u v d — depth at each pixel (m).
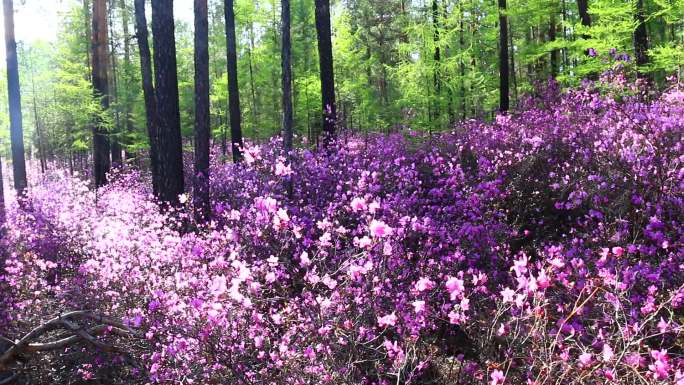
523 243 6.21
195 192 8.88
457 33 18.28
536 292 2.96
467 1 17.62
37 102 36.66
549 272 3.20
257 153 4.71
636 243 4.89
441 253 5.27
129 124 28.48
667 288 3.91
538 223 6.39
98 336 5.15
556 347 3.29
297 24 23.31
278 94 24.78
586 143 7.37
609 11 12.69
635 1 12.69
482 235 5.44
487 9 17.30
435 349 4.15
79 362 5.34
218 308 3.17
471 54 18.55
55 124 33.84
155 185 13.83
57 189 13.32
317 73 23.28
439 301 4.40
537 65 20.81
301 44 23.12
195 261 4.82
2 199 10.66
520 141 8.59
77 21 26.75
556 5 17.95
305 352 3.29
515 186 6.89
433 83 17.52
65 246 7.65
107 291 5.22
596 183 5.97
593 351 3.16
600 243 4.94
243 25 24.36
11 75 12.92
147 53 14.33
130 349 4.91
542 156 7.44
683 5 12.20
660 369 2.41
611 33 13.01
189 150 26.06
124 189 15.47
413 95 17.66
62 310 5.63
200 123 9.70
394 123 22.50
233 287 3.13
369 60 27.08
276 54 23.84
